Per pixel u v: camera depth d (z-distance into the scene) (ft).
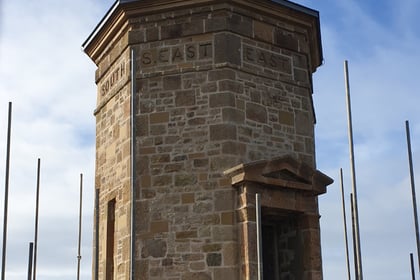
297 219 53.11
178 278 49.47
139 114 53.47
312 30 59.16
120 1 54.90
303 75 57.41
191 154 51.65
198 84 52.80
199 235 49.85
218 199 50.08
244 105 52.70
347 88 48.65
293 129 55.36
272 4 55.21
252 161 51.52
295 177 51.83
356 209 46.19
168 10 54.65
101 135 61.00
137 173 52.31
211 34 53.57
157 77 53.83
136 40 55.06
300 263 52.19
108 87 60.13
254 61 54.34
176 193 51.21
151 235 50.85
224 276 48.47
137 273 50.42
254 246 48.29
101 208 58.75
